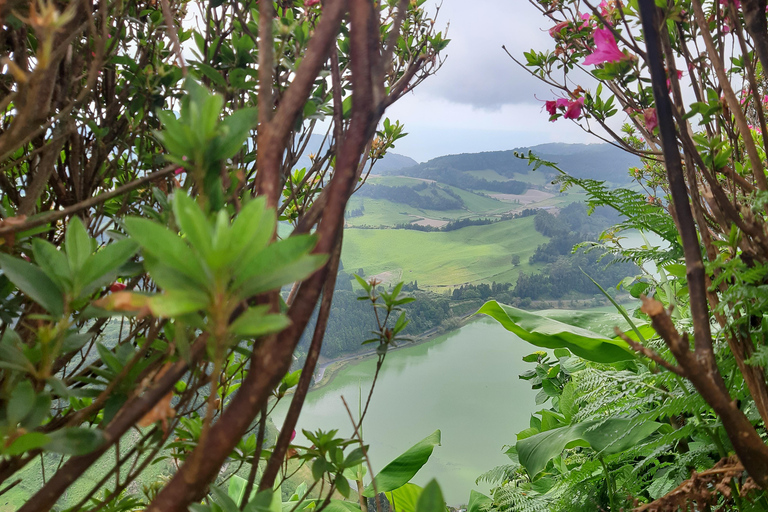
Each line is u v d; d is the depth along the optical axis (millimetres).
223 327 261
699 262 470
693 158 608
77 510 408
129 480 423
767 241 576
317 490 1318
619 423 1220
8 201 744
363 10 397
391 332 525
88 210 737
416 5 1095
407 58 1111
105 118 763
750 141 594
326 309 414
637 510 623
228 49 674
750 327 673
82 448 308
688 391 822
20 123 337
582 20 1062
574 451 1628
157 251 248
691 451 959
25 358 350
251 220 250
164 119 333
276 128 363
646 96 841
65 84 606
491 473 1931
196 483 291
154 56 784
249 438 640
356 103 389
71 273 353
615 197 1003
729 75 813
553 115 1074
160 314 241
